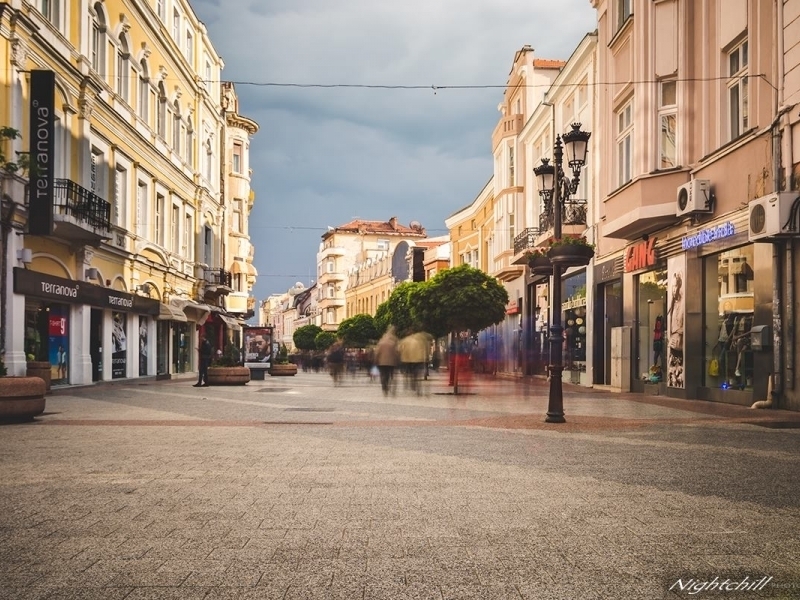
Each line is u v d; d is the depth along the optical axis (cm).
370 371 3912
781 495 619
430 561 432
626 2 2202
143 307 2956
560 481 680
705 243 1708
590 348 2633
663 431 1092
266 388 2455
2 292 1841
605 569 418
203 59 4241
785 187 1397
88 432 1068
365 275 9675
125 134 2780
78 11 2316
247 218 5294
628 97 2098
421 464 776
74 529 503
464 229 5488
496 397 1961
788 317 1383
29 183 1889
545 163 1404
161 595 373
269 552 449
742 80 1627
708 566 423
